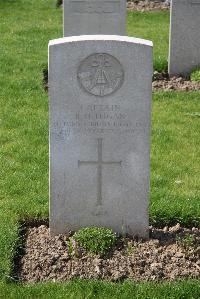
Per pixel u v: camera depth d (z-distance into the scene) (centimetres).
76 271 308
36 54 625
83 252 315
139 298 293
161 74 573
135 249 319
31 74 564
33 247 325
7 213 351
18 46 650
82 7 555
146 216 327
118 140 318
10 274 306
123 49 306
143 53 307
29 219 350
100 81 310
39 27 731
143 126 316
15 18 774
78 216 328
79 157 320
